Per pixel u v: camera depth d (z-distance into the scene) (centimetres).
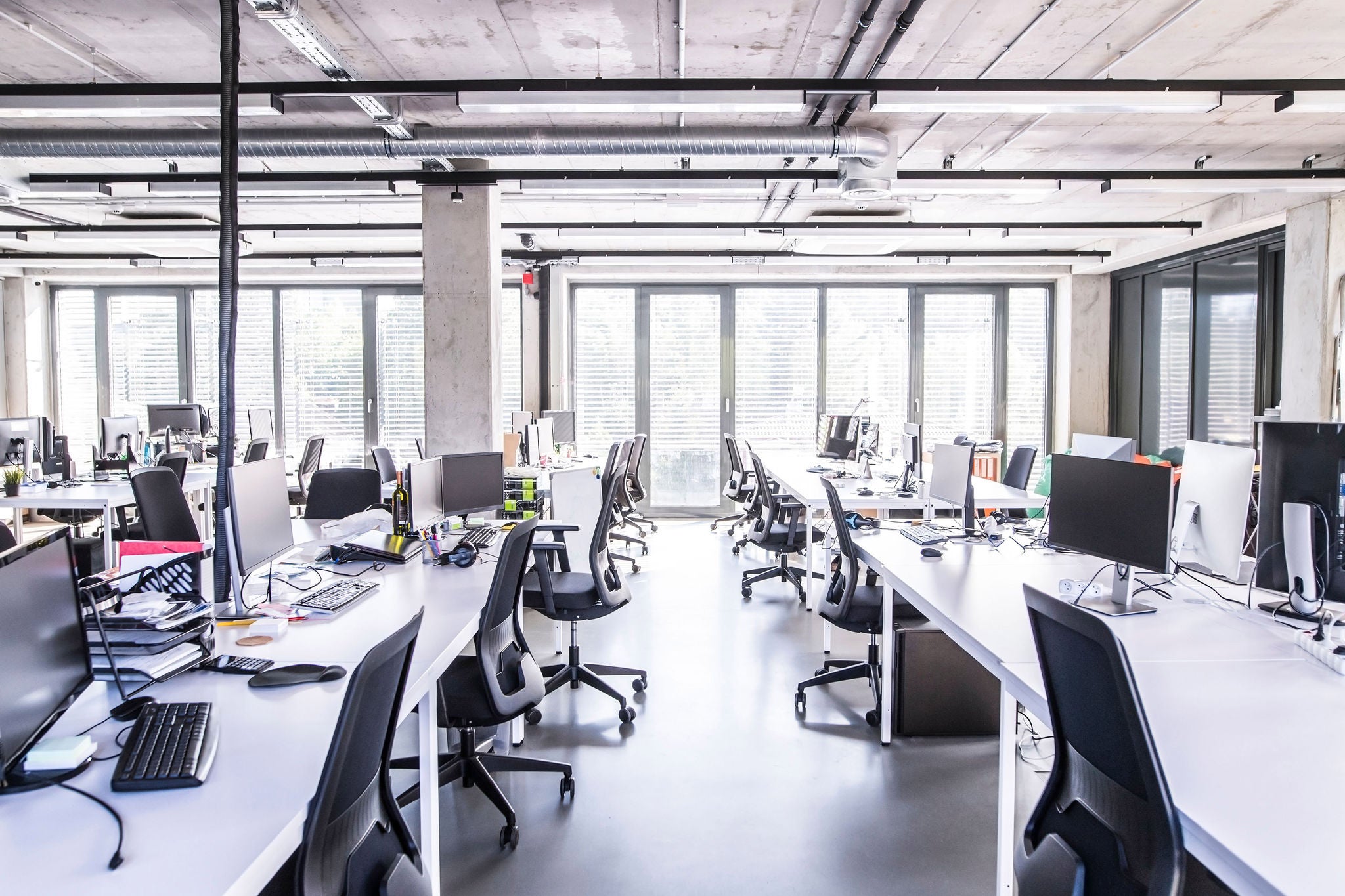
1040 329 882
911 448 514
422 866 158
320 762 135
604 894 208
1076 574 281
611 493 345
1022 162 532
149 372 895
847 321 877
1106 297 846
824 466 661
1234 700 162
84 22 327
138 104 357
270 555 245
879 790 264
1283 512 221
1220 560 236
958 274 853
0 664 122
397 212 641
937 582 269
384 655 128
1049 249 791
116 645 176
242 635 210
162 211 636
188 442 720
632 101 355
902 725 307
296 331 891
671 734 312
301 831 119
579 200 596
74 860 104
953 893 208
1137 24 329
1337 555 212
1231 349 662
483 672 231
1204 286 698
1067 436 854
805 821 244
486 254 527
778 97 356
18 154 399
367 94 364
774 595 537
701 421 877
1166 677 176
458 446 531
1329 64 368
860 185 447
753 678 376
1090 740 139
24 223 650
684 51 345
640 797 261
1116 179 518
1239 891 105
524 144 405
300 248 772
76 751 130
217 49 354
